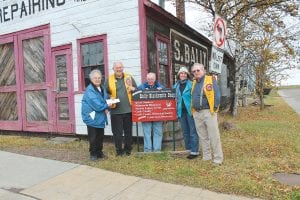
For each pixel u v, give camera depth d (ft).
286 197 18.51
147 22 31.45
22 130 37.88
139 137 30.22
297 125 45.39
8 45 38.88
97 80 25.93
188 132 26.89
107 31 31.63
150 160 25.39
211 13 51.60
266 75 69.10
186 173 22.30
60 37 34.50
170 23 37.78
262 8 50.39
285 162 25.00
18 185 21.48
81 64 33.32
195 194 19.39
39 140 34.27
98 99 25.59
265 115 58.29
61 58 34.68
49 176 22.86
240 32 53.93
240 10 49.67
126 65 30.83
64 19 34.14
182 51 42.65
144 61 30.09
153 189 20.29
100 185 21.15
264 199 18.56
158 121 27.07
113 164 24.54
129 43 30.63
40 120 36.58
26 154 28.40
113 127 26.81
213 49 24.13
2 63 39.60
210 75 24.66
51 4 34.94
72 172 23.48
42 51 36.01
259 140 33.09
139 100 26.68
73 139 33.47
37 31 36.14
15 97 38.58
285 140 33.42
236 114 56.70
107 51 31.68
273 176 21.99
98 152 26.18
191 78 27.89
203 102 24.39
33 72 36.88
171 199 18.90
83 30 32.96
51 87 35.32
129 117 26.96
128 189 20.42
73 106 33.88
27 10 36.78
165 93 26.78
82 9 32.99
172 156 26.35
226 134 36.42
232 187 19.95
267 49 58.59
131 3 30.42
